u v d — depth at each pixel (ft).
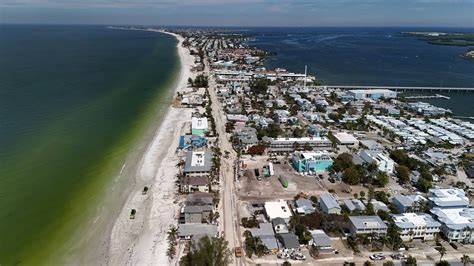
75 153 424.05
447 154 459.73
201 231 279.69
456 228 279.90
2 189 338.54
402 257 260.21
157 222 299.99
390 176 401.29
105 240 276.82
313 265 252.21
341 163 400.88
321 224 293.43
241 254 261.85
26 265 248.11
